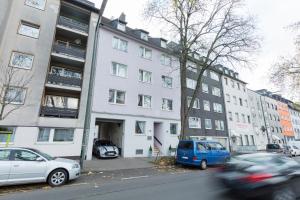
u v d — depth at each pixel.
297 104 25.55
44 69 16.03
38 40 16.22
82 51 18.55
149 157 19.89
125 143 19.56
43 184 8.57
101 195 6.76
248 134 36.97
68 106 18.20
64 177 8.55
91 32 19.33
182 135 17.64
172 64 25.67
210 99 30.72
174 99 25.11
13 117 14.20
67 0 18.45
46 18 16.92
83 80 17.78
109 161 16.12
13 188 7.91
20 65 15.12
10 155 7.89
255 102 42.81
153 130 22.27
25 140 14.40
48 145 15.23
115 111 19.34
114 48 20.58
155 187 7.89
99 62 19.14
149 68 23.20
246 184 5.31
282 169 5.65
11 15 15.53
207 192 6.79
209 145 15.20
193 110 27.20
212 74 32.94
